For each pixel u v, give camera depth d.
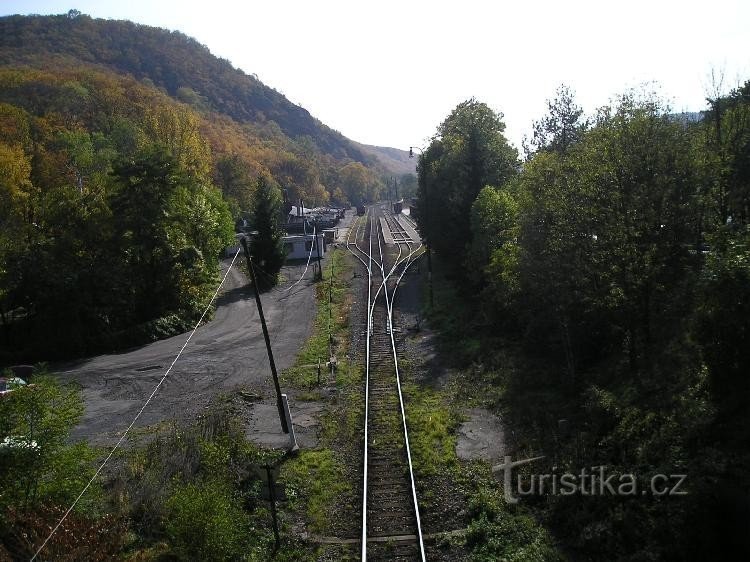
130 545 12.55
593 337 19.44
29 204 42.28
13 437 12.09
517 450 15.33
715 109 19.62
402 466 15.62
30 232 35.06
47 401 12.70
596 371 18.11
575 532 11.39
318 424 19.03
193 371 25.83
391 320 31.69
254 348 29.03
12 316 34.56
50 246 32.56
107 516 12.18
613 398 14.49
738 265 10.72
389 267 49.06
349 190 175.62
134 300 34.19
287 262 55.62
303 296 40.50
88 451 14.16
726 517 9.62
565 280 17.14
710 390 11.63
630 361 16.59
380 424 18.38
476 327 27.86
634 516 10.79
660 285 15.47
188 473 14.80
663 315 16.66
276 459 16.48
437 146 49.91
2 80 78.75
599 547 10.70
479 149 39.53
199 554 11.21
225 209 50.50
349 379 23.08
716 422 11.29
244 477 15.26
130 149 66.38
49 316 30.27
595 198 15.73
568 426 15.16
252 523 13.52
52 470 12.49
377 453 16.47
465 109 47.97
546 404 17.44
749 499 9.35
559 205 16.98
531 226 18.72
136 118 77.75
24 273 30.41
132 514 13.50
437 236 42.66
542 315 20.02
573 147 21.23
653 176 14.88
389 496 14.23
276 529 12.82
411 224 86.56
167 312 34.66
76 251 33.59
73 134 62.91
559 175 17.98
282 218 77.38
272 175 119.06
